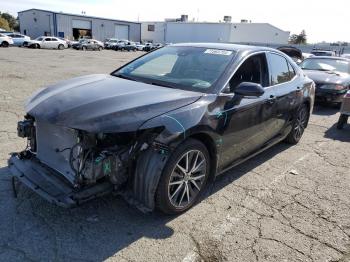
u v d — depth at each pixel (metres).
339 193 4.12
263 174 4.55
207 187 4.04
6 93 8.63
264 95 4.25
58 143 3.07
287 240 3.11
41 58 22.42
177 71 4.01
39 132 3.23
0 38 34.91
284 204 3.76
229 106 3.58
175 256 2.80
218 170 3.76
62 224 3.10
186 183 3.31
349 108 6.94
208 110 3.32
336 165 5.06
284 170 4.73
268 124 4.50
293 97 5.10
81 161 2.85
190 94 3.41
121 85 3.56
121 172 2.94
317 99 9.56
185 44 4.72
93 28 63.19
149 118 2.89
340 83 9.41
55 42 39.75
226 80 3.71
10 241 2.83
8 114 6.48
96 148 2.87
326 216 3.57
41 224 3.08
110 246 2.86
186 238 3.04
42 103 3.16
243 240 3.07
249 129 4.03
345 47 45.97
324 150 5.75
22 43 37.84
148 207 3.05
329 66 10.88
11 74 12.61
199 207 3.56
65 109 2.94
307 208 3.71
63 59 22.78
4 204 3.33
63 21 58.94
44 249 2.77
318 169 4.86
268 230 3.25
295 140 5.87
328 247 3.05
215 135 3.42
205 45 4.50
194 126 3.10
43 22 58.84
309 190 4.16
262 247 2.99
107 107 2.92
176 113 3.06
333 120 8.30
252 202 3.76
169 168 3.02
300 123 5.84
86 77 4.04
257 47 4.55
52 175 3.11
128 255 2.77
